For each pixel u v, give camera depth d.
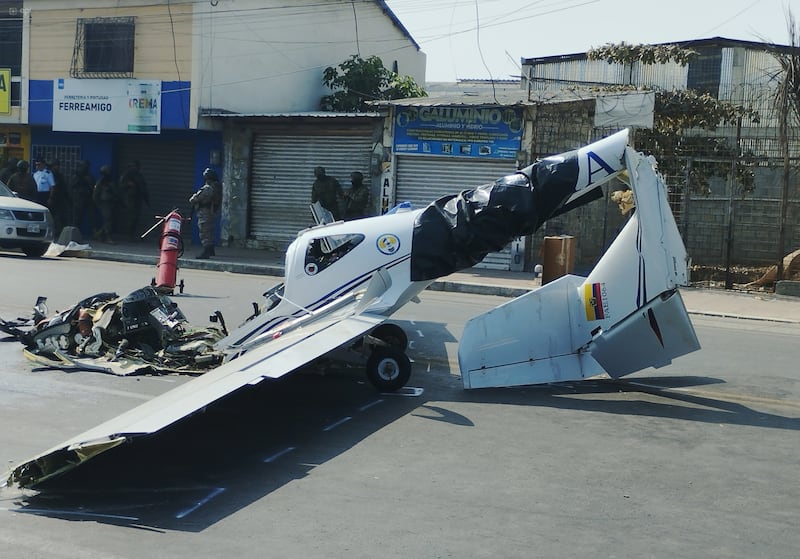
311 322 9.12
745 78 26.95
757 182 22.27
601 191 9.55
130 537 5.28
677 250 8.76
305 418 7.98
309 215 23.75
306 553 5.07
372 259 9.27
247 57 24.84
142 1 23.91
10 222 20.17
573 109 21.39
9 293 14.54
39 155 27.19
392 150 22.08
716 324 14.23
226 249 24.03
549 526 5.52
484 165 21.38
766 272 19.34
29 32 25.47
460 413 8.18
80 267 19.05
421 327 12.69
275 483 6.26
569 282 9.11
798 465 6.84
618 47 26.17
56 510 5.72
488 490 6.16
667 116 22.86
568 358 9.07
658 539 5.35
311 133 23.47
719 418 8.13
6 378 9.27
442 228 9.16
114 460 6.75
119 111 24.45
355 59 27.88
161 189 26.20
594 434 7.56
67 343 10.30
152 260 21.33
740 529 5.53
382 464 6.70
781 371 10.23
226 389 6.32
